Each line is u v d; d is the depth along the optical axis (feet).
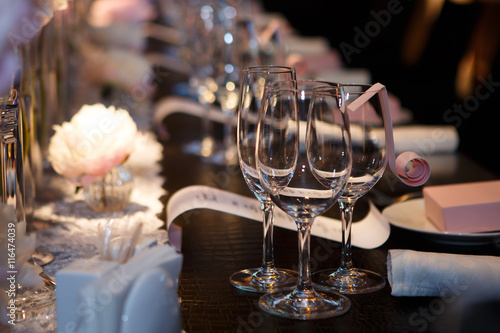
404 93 10.32
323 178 2.56
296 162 2.58
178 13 13.79
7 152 3.03
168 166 5.75
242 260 3.46
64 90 6.03
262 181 2.66
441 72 12.66
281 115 2.57
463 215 3.67
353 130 2.97
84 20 8.71
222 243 3.76
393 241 3.72
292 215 2.72
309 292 2.86
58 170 4.24
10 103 3.00
